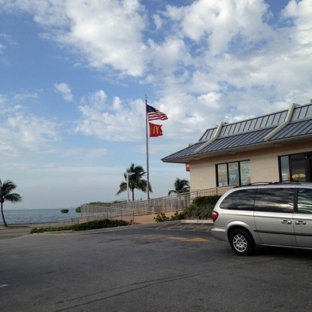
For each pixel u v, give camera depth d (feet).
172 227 61.57
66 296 22.41
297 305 18.84
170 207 81.25
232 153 75.46
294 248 32.35
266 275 25.12
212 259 31.53
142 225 68.18
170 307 19.33
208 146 79.05
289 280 23.62
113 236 54.60
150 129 96.58
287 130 64.34
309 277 24.20
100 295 22.15
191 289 22.43
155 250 37.83
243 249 32.32
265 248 35.55
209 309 18.76
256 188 32.78
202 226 59.47
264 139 64.13
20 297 22.77
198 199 71.61
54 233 72.08
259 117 76.84
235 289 22.03
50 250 42.98
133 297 21.38
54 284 25.62
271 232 30.48
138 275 26.76
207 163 81.87
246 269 27.14
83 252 39.52
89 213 112.37
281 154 67.26
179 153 84.23
